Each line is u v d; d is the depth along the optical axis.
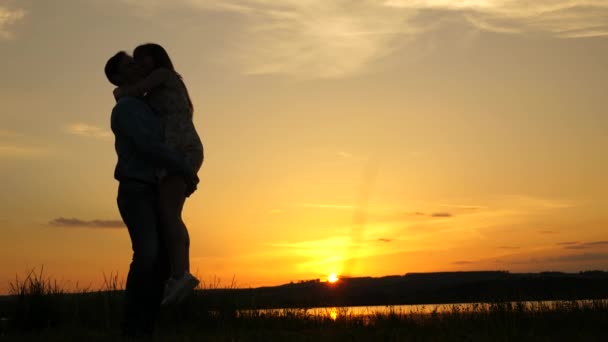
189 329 8.28
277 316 9.30
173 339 6.48
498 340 6.30
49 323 8.95
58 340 7.31
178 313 9.41
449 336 6.64
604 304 8.45
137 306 6.25
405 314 8.76
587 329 7.34
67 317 9.24
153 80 6.13
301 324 8.75
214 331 8.16
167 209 6.06
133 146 6.07
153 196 6.18
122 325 6.34
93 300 9.69
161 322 9.14
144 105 6.10
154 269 6.31
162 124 6.12
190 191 6.27
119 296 9.88
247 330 8.23
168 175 6.07
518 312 8.32
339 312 9.41
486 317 8.01
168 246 6.06
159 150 5.88
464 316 8.30
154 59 6.30
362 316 8.95
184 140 6.09
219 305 9.64
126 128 5.94
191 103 6.38
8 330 8.96
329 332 7.09
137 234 6.13
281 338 6.63
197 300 9.66
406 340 6.36
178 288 5.91
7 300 9.44
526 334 6.71
